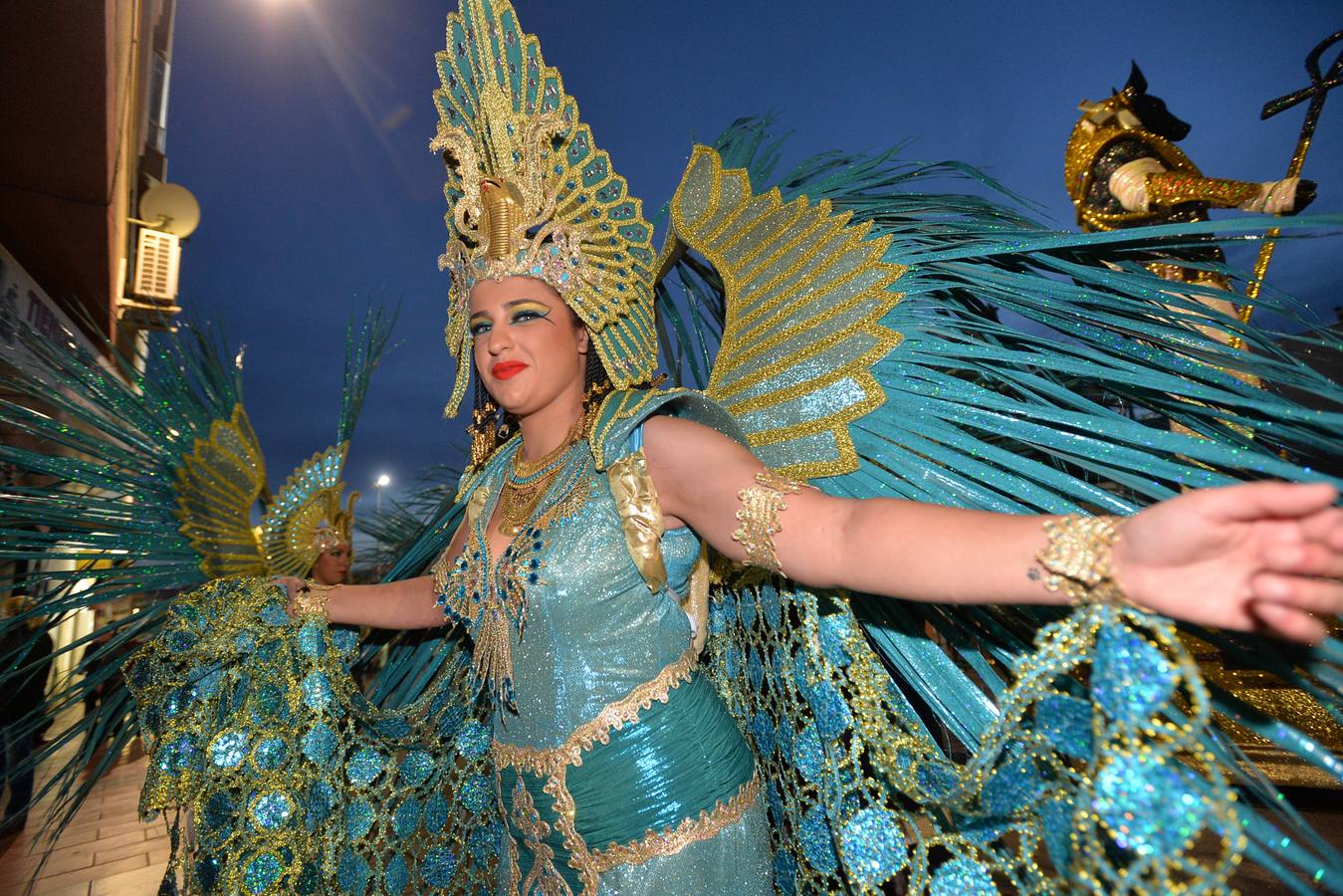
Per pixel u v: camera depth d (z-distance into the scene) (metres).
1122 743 0.88
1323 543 0.66
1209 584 0.72
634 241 1.50
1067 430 1.21
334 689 1.73
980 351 1.30
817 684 1.37
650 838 1.20
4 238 7.68
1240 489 0.68
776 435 1.44
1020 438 1.19
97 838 4.64
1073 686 1.10
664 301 2.01
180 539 1.83
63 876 3.99
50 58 5.76
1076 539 0.80
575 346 1.46
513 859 1.36
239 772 1.64
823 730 1.35
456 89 1.56
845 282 1.43
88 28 5.55
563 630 1.26
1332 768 0.84
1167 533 0.72
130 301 9.88
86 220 7.56
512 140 1.43
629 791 1.22
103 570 1.73
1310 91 2.12
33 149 6.70
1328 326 1.12
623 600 1.27
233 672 1.68
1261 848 0.75
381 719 1.77
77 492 1.76
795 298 1.49
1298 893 0.72
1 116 6.31
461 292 1.54
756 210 1.62
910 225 1.52
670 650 1.30
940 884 1.16
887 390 1.35
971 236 1.46
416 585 1.71
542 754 1.27
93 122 6.41
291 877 1.63
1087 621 0.83
